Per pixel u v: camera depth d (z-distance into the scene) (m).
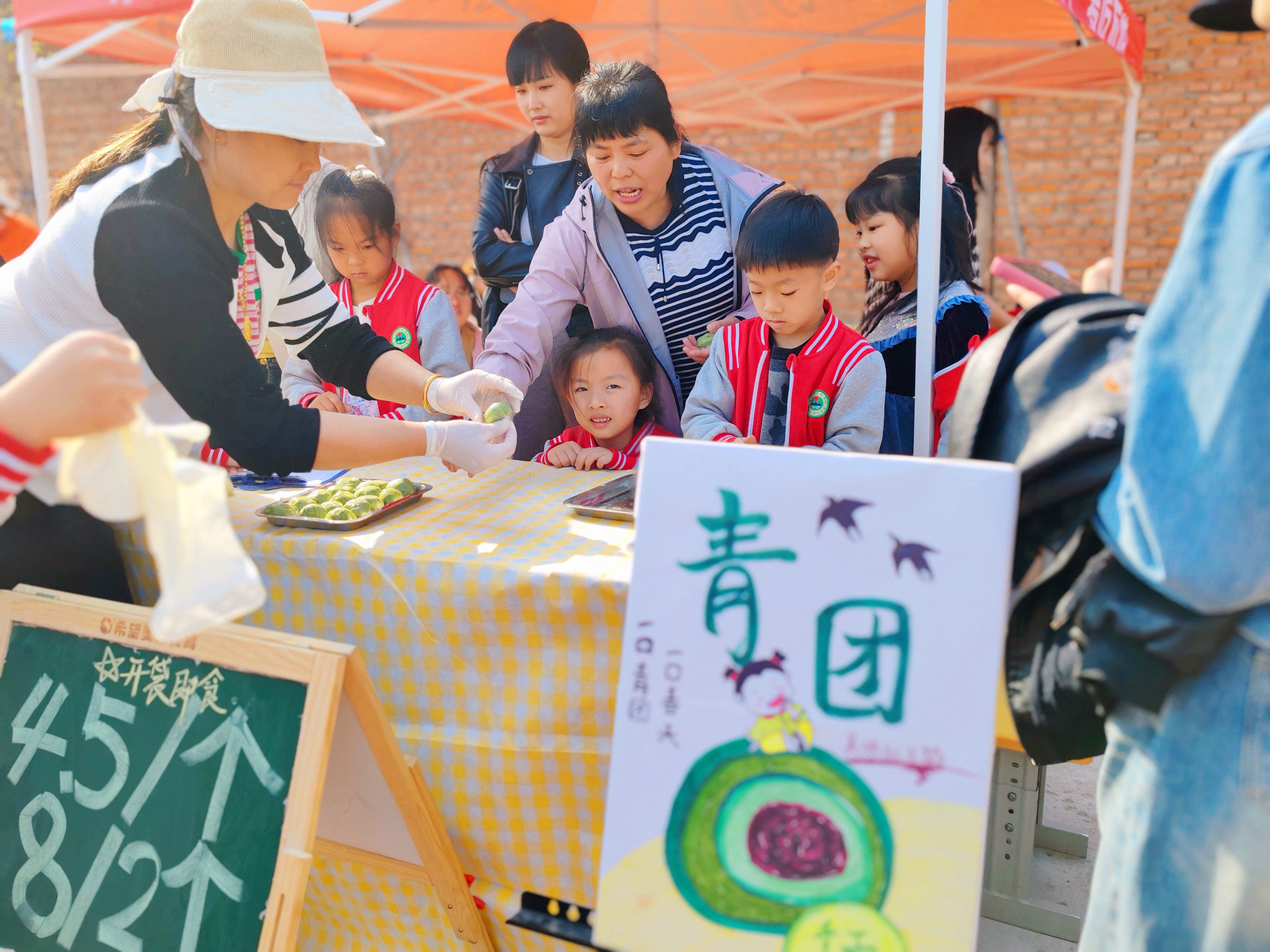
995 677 0.77
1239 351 0.60
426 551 1.12
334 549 1.15
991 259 4.29
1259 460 0.60
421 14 2.86
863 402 1.42
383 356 1.46
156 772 1.01
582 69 2.12
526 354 1.73
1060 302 0.93
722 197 1.71
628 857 0.85
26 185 6.99
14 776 1.08
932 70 1.22
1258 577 0.63
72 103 6.86
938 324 1.79
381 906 1.28
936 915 0.78
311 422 1.12
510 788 1.13
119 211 1.02
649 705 0.86
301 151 1.10
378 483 1.37
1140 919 0.75
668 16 3.34
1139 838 0.75
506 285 2.36
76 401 0.72
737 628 0.84
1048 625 0.86
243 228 1.32
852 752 0.80
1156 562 0.66
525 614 1.07
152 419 1.18
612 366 1.62
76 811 1.04
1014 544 0.81
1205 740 0.71
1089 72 3.79
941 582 0.79
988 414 0.90
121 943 0.99
